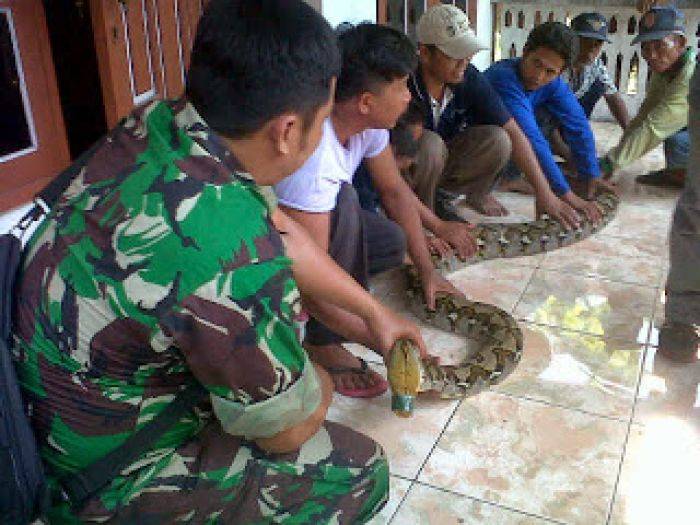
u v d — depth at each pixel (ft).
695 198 9.85
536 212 14.42
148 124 5.01
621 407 9.50
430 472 8.39
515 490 8.11
